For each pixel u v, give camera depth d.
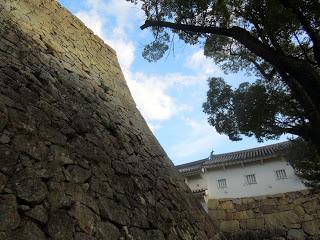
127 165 6.57
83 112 6.44
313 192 13.09
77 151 5.16
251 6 7.57
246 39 7.27
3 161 3.67
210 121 10.66
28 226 3.37
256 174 19.27
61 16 9.19
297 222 13.20
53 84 6.15
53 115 5.30
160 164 8.80
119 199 5.27
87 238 3.96
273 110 9.43
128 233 4.80
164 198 7.12
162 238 5.63
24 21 7.05
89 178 4.91
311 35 7.04
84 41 9.86
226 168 20.09
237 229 13.59
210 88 10.46
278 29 7.28
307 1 7.01
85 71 8.38
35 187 3.81
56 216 3.78
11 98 4.61
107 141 6.50
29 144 4.25
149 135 9.77
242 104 9.56
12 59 5.48
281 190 18.03
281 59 6.71
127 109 9.46
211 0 7.72
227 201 14.68
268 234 12.91
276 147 19.72
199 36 9.09
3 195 3.38
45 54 6.84
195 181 20.28
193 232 7.28
